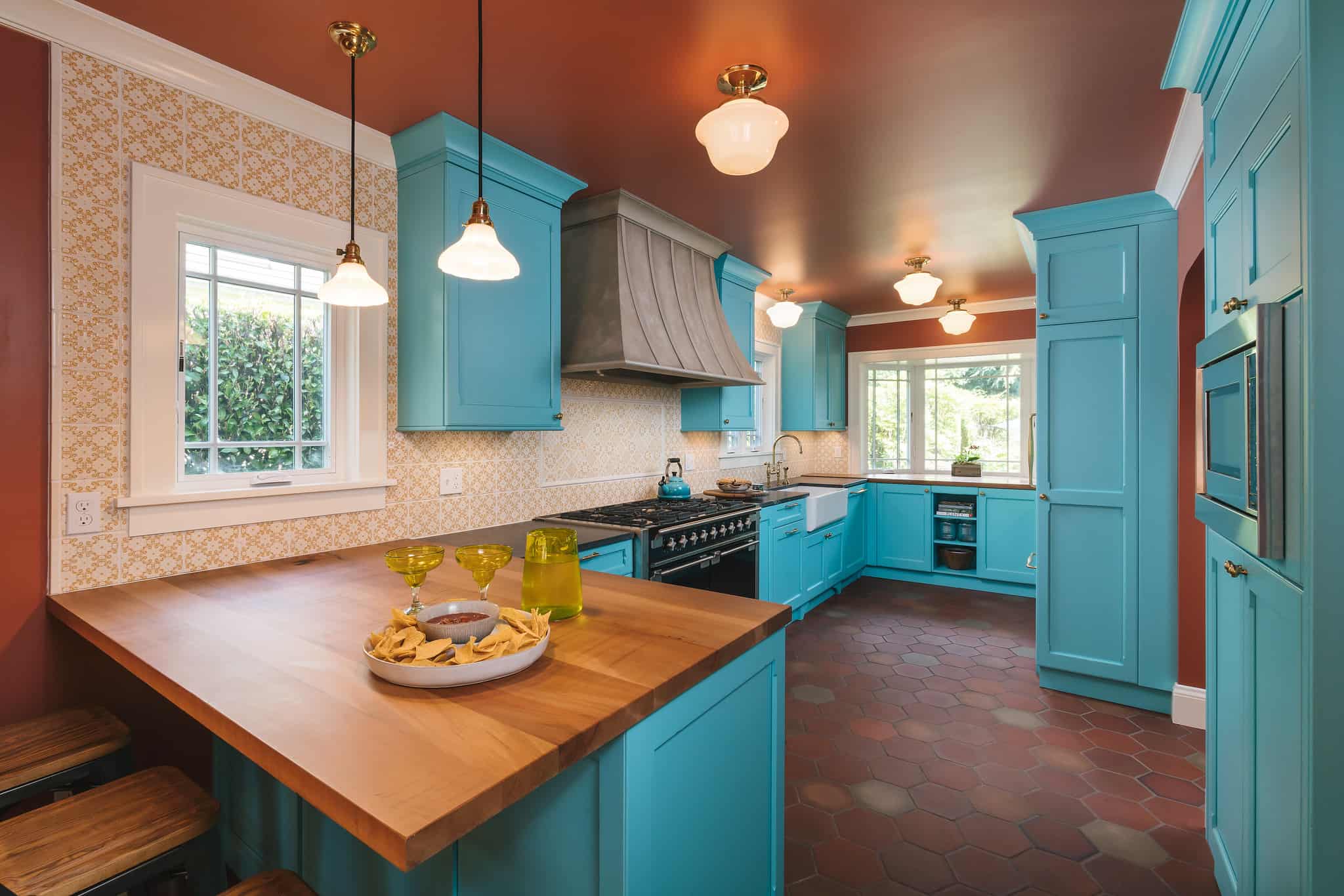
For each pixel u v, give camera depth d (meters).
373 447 2.45
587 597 1.65
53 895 1.02
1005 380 5.73
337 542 2.33
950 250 3.88
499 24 1.73
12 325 1.64
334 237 2.32
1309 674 1.09
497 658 1.09
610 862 1.02
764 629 1.43
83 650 1.77
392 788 0.78
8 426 1.64
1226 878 1.69
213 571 1.96
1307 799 1.10
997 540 5.21
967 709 3.01
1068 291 3.19
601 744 0.96
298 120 2.19
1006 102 2.16
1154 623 3.00
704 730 1.25
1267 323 1.21
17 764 1.39
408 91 2.10
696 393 4.35
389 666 1.08
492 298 2.53
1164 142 2.44
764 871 1.49
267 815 1.68
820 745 2.66
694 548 3.23
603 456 3.74
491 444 2.96
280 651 1.26
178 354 1.96
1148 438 3.01
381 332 2.46
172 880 1.22
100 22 1.72
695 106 2.19
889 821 2.14
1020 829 2.10
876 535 5.79
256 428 2.18
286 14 1.69
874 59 1.90
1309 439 1.08
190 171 1.95
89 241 1.75
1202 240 2.49
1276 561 1.27
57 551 1.71
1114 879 1.86
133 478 1.83
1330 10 1.06
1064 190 2.92
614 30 1.76
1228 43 1.57
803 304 5.45
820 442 6.30
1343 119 1.05
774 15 1.69
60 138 1.70
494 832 1.18
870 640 4.02
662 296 3.33
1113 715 2.96
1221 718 1.76
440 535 2.69
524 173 2.62
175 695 1.11
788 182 2.86
